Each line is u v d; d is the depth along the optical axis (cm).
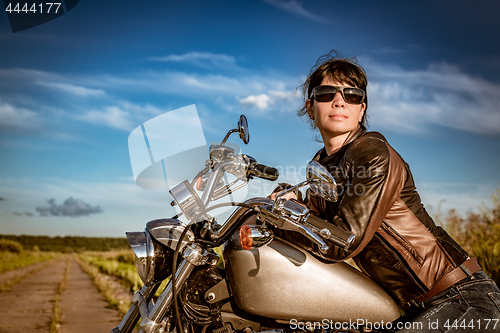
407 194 154
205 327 146
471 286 144
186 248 141
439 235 155
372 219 135
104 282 823
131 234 154
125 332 152
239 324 145
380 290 145
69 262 2755
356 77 180
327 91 171
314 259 140
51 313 494
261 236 124
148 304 150
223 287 144
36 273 1349
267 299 136
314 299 137
